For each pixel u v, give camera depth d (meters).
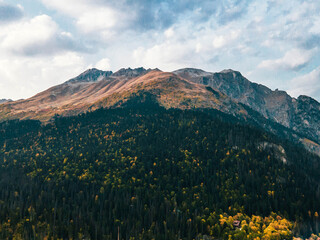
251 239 195.25
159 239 194.00
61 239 195.25
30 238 198.12
